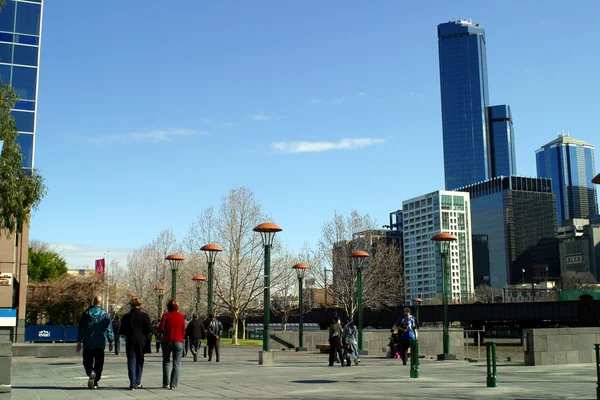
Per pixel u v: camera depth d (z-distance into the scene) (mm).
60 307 64000
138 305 13148
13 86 37438
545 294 118000
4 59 37562
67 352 29594
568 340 20391
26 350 28984
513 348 57469
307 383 14320
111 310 71250
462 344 34719
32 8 39000
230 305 49656
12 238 34531
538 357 19828
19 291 37000
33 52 38406
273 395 11750
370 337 32906
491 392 12148
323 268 67562
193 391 12508
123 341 42219
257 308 53219
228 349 36531
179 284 62375
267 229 22141
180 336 13086
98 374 13047
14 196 22312
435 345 34000
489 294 154750
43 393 12000
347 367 20047
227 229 51406
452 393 11969
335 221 67875
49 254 77000
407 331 20938
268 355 21672
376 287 66375
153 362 23406
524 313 64438
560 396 11383
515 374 16609
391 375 16609
